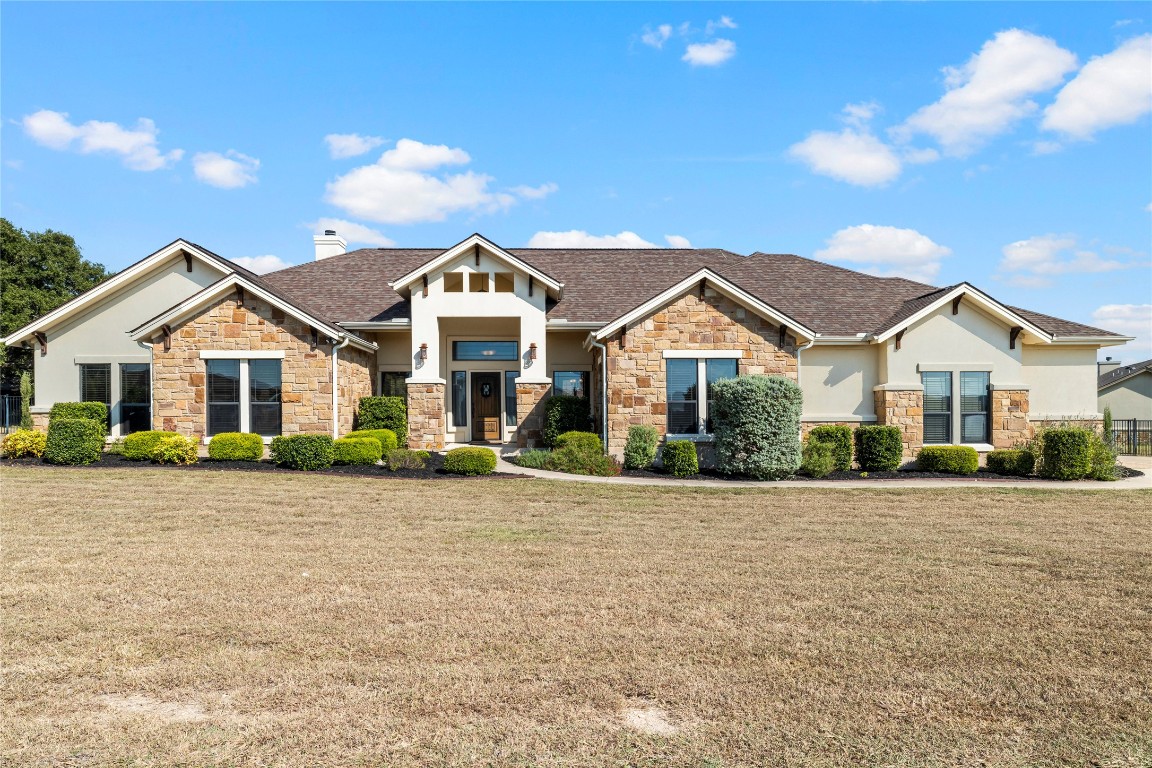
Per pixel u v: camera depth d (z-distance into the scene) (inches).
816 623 245.0
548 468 658.8
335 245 1030.4
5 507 445.1
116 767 153.6
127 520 410.9
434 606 260.1
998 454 666.8
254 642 223.9
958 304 726.5
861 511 467.2
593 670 204.8
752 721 176.2
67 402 754.2
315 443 610.2
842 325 771.4
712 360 693.3
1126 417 1496.1
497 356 875.4
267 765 154.7
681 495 528.1
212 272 784.3
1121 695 191.6
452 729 170.9
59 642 222.2
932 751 163.0
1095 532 402.0
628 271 944.3
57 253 1835.6
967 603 267.7
